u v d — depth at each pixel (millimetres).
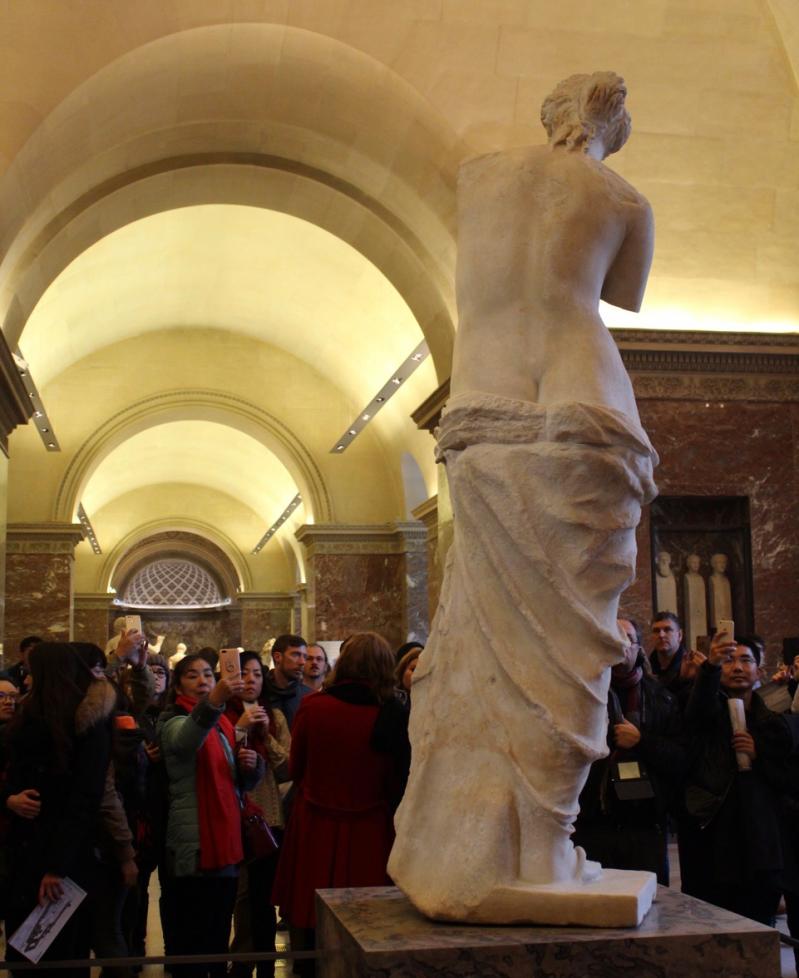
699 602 9719
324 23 8578
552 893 2830
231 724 5520
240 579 31766
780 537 9617
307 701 4578
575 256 3131
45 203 9367
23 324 11188
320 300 17047
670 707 4746
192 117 9578
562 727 2885
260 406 19078
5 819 4258
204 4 8281
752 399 9680
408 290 11539
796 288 9766
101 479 27203
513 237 3168
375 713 4480
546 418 2994
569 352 3092
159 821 4965
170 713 5133
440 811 2971
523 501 2967
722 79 9180
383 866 4387
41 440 18000
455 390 3215
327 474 19328
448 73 8844
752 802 4512
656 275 9602
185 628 38500
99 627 30297
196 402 18797
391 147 9523
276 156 10602
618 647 2973
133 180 10391
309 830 4441
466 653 3035
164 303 17797
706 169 9445
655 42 8992
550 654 2920
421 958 2645
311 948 4586
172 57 8508
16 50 8016
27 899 4020
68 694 4125
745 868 4484
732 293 9680
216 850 4832
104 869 4492
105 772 4129
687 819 4582
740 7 8961
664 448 9562
